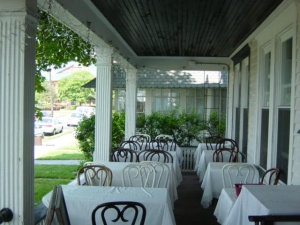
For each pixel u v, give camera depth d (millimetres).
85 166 3631
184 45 6262
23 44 2160
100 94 4992
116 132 7891
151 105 10859
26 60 2195
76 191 2961
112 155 5152
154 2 3613
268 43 4477
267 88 4672
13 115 2176
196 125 8586
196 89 10703
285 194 2266
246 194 2406
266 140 4508
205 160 5629
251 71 5371
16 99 2170
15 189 2182
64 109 22875
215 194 4219
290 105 3518
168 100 10828
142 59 7766
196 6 3754
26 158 2213
